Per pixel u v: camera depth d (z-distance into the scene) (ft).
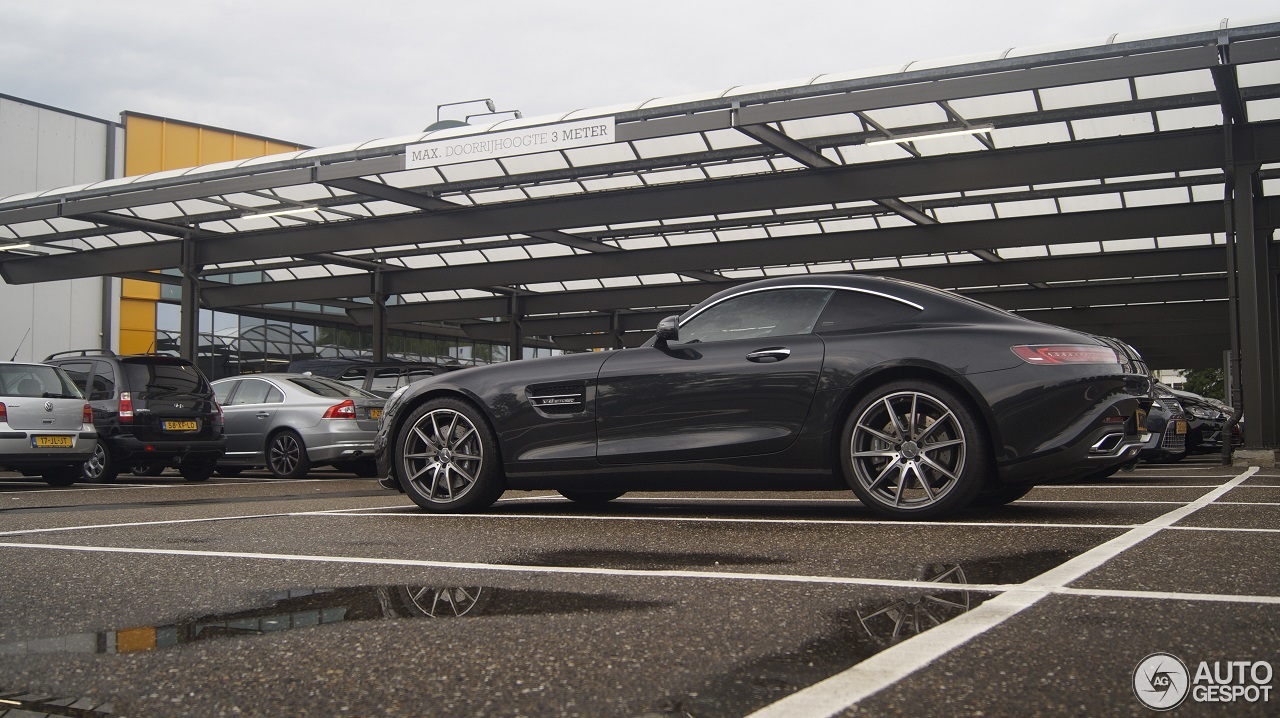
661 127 37.50
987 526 14.01
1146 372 17.20
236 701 6.34
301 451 36.70
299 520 16.67
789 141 41.34
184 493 26.81
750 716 5.78
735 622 8.13
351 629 8.19
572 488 17.29
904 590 9.27
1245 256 40.37
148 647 7.77
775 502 19.33
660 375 16.57
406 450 18.31
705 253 62.64
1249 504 17.43
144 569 11.49
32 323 82.69
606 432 16.81
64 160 84.99
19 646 7.92
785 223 55.47
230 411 38.29
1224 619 7.89
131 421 34.71
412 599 9.36
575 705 6.09
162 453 35.09
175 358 36.60
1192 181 47.14
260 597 9.64
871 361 15.37
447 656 7.28
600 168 45.52
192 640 7.95
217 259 61.87
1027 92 36.88
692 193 48.52
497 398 17.56
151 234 61.11
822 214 54.60
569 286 81.71
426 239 54.95
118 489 29.43
